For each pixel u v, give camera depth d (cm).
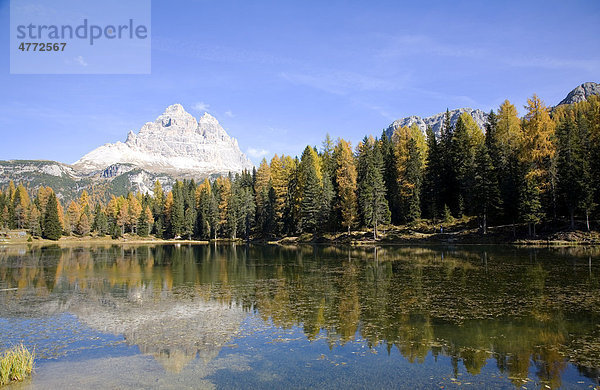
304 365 1177
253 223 9300
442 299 2031
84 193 14825
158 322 1695
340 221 7325
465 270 2997
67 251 6781
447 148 6988
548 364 1150
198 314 1828
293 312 1838
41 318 1786
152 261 4512
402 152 7231
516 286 2316
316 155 8862
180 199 11869
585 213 4875
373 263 3703
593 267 2941
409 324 1592
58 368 1174
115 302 2117
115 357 1267
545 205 5316
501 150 6044
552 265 3083
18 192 14738
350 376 1089
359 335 1461
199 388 1020
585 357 1198
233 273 3269
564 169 4862
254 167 11031
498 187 5600
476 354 1242
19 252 6550
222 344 1387
